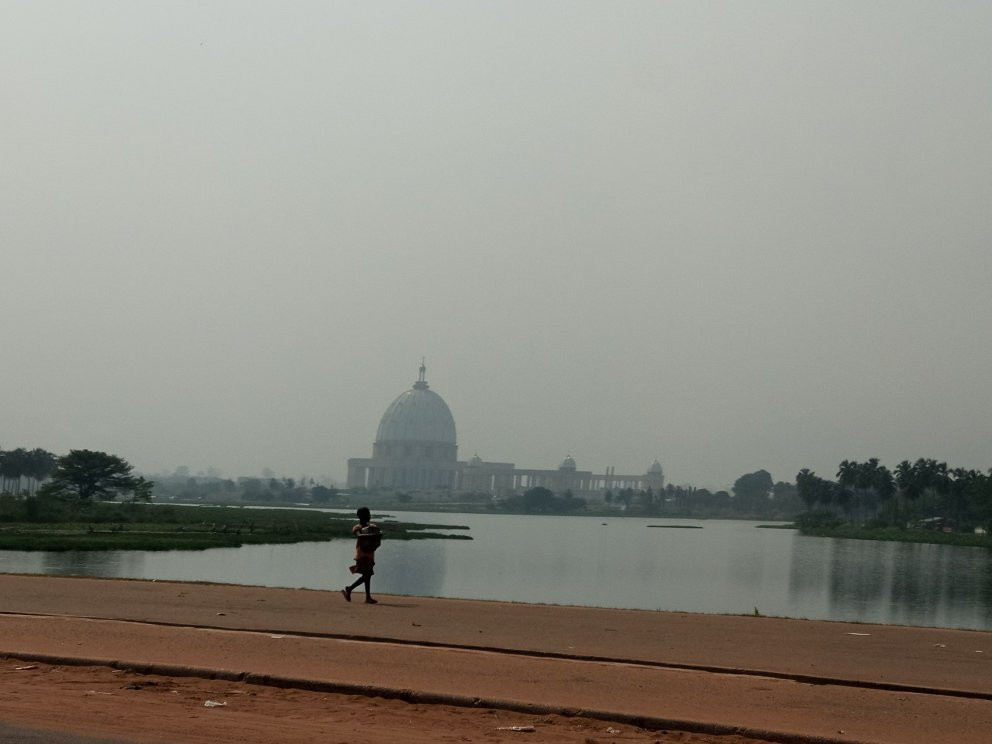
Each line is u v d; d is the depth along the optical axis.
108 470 142.38
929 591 60.78
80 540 74.06
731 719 14.33
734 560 93.50
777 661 19.59
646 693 15.98
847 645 22.33
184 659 17.64
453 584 55.59
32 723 12.88
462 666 17.77
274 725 13.41
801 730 13.77
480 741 12.93
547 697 15.36
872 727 14.11
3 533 77.44
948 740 13.45
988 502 161.00
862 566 87.62
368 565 28.61
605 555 95.75
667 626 24.92
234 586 32.12
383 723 13.90
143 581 32.62
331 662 17.77
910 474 194.00
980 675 18.58
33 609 24.33
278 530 107.81
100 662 17.25
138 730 12.72
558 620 25.45
